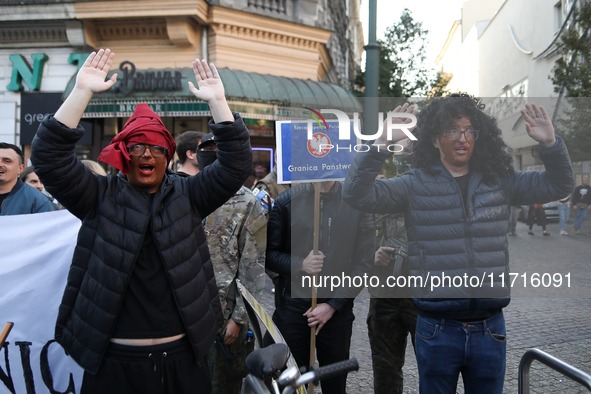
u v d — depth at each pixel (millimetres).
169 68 10164
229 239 2678
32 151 1793
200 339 1926
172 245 1904
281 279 2752
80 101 1840
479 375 2115
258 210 2744
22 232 2680
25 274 2656
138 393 1840
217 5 9938
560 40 8211
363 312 5133
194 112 9867
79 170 1862
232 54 10383
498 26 15844
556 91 7582
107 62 1945
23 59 11008
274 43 10906
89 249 1900
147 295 1878
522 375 1853
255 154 10688
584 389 3443
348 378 3658
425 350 2168
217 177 2018
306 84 10695
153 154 1897
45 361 2615
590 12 7812
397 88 12648
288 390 1279
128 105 10008
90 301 1841
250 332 2811
